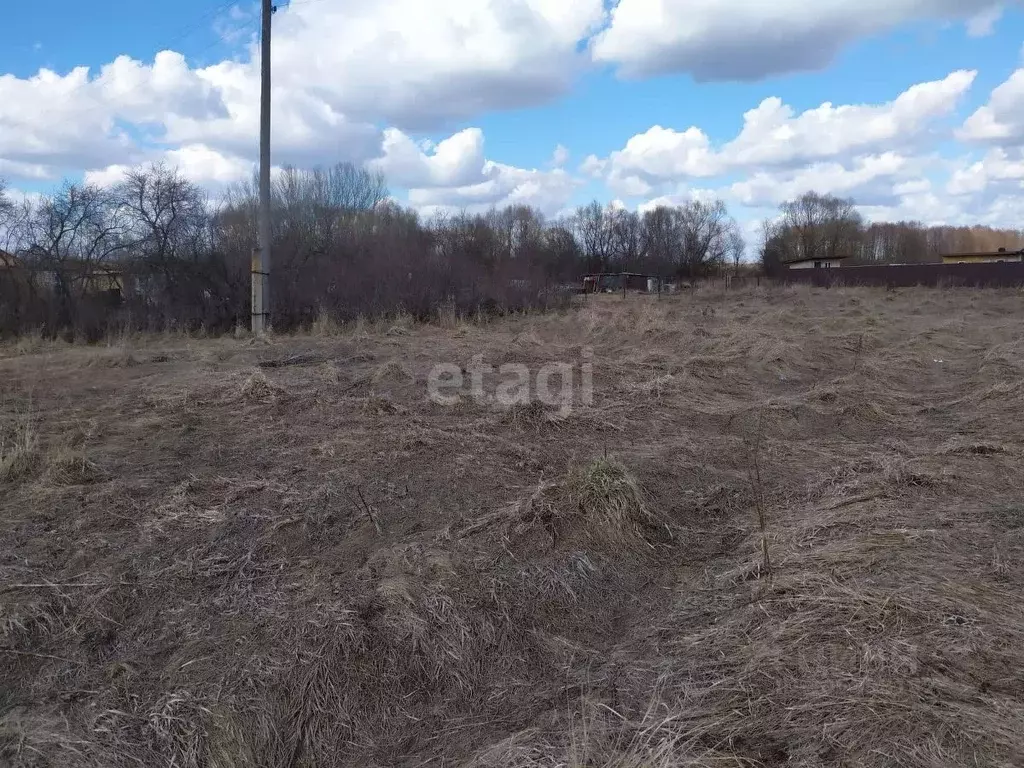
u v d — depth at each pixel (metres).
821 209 65.62
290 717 2.86
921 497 4.63
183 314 16.66
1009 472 5.09
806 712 2.53
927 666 2.68
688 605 3.53
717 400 8.22
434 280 18.53
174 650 3.20
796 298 25.59
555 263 27.80
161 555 4.03
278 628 3.30
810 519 4.38
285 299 17.03
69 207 16.61
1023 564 3.50
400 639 3.20
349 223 24.28
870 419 7.26
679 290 35.84
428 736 2.81
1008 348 10.55
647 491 4.94
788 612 3.22
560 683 3.03
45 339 14.98
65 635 3.30
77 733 2.69
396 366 9.41
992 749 2.24
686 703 2.72
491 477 5.30
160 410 7.50
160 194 17.55
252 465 5.60
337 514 4.56
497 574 3.75
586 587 3.72
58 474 5.16
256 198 23.38
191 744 2.68
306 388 8.56
